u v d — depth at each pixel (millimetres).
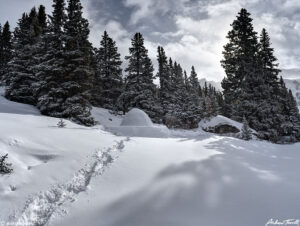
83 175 6219
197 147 9977
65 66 20578
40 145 7484
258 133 24797
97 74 35062
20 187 5301
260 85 28594
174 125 34469
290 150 12711
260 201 4777
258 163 8180
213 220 4059
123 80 38438
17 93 23656
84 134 10320
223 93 35750
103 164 6977
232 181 5941
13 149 6762
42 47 24453
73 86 19562
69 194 5281
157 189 5418
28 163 6406
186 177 6125
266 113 27500
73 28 21703
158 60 43812
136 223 4066
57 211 4609
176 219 4137
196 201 4824
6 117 10828
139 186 5602
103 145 8883
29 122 11344
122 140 10344
